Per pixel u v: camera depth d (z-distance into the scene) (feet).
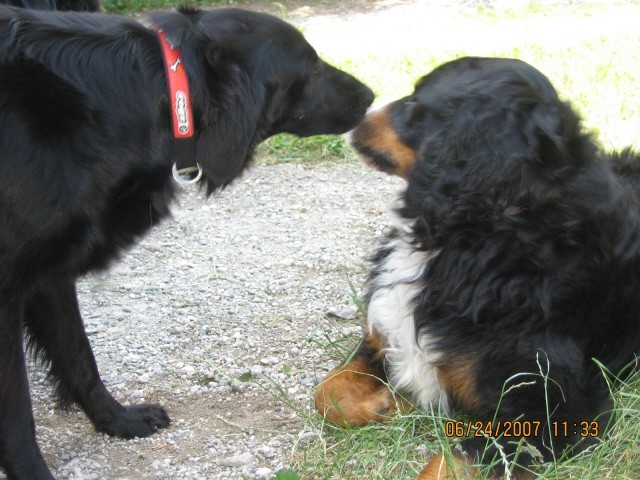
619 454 5.05
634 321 5.35
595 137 5.33
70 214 4.83
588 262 5.16
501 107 5.08
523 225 5.10
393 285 5.53
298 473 5.19
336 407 5.39
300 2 19.02
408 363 5.48
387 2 18.85
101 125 4.89
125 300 6.95
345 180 8.92
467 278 5.20
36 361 5.70
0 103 4.74
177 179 5.06
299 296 6.97
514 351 5.10
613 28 14.98
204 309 6.82
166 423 5.64
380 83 10.96
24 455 4.99
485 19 16.49
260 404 5.81
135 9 17.85
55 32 4.94
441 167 5.25
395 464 5.16
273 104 5.27
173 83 4.98
